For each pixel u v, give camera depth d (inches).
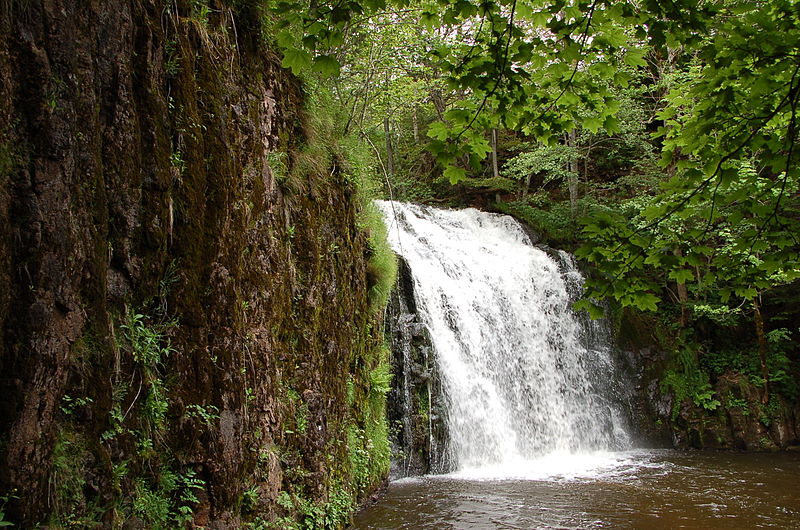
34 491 118.7
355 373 345.1
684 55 680.4
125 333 150.2
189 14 191.3
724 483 411.2
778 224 169.9
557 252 708.7
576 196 792.9
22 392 118.8
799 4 145.9
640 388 640.4
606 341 650.8
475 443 480.4
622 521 311.3
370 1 158.9
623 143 828.0
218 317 184.4
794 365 646.5
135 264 154.9
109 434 139.6
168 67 173.6
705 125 164.1
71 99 133.6
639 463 494.6
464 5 163.9
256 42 245.0
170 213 166.4
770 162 163.9
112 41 149.4
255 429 205.0
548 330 615.2
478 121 171.5
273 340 229.6
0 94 120.1
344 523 278.5
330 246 310.8
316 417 262.5
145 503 148.2
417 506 332.8
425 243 590.6
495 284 597.9
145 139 160.2
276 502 213.5
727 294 188.1
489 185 834.8
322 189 311.0
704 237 181.3
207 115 190.4
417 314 473.7
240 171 208.1
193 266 175.6
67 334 129.3
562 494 368.5
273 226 241.9
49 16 130.4
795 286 657.0
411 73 505.0
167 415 162.1
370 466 344.2
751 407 605.9
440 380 466.9
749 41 143.3
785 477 436.1
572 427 573.9
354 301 346.9
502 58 166.2
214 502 172.1
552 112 188.1
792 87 151.7
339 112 386.6
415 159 936.3
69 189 132.0
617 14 159.5
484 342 541.6
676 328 676.1
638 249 175.3
